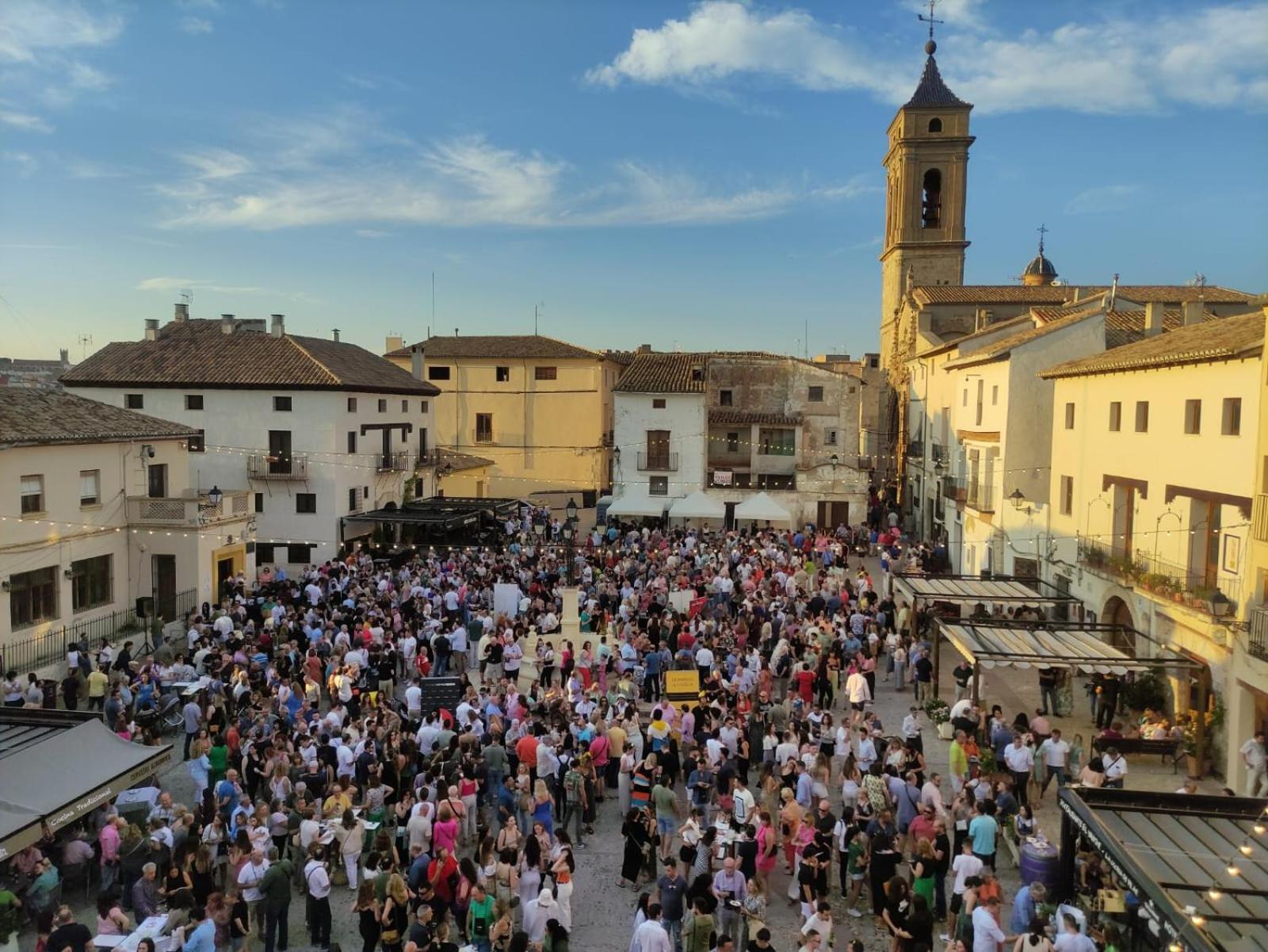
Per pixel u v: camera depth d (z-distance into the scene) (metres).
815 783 14.36
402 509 43.16
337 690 18.86
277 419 38.91
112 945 10.70
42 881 12.45
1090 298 37.31
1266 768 16.34
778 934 12.73
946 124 58.34
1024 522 30.05
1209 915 9.92
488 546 39.97
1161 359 21.02
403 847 13.44
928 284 59.25
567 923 12.05
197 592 28.66
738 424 51.19
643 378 49.62
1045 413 30.84
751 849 12.77
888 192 64.75
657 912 10.51
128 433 27.95
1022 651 19.05
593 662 22.11
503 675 21.77
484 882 11.81
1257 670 16.88
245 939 11.75
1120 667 18.12
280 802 14.38
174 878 11.74
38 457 24.78
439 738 16.14
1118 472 23.72
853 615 24.95
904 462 54.66
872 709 22.17
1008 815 14.58
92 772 13.91
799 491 47.19
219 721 17.53
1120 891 11.55
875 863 12.66
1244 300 44.16
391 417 44.34
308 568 31.69
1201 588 19.36
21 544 23.91
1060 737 16.53
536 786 14.31
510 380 57.84
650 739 16.97
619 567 31.11
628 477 48.91
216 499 30.97
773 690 22.14
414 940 10.37
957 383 38.88
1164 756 18.62
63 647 24.91
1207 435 19.77
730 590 28.52
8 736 15.25
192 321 45.94
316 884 12.12
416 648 22.38
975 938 10.62
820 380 51.47
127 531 28.50
